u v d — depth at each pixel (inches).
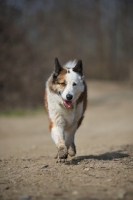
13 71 884.6
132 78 1792.6
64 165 249.3
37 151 368.8
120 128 541.0
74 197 172.7
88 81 1913.1
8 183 205.5
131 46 1998.0
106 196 172.6
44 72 983.0
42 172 229.0
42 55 1009.5
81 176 214.5
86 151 340.2
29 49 945.5
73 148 293.7
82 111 286.0
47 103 283.1
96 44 2148.1
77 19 2112.5
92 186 191.0
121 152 306.3
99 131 534.9
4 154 358.3
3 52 873.5
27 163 269.4
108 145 372.5
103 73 2108.8
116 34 2064.5
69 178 211.2
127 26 1998.0
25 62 919.7
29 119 743.1
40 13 1223.5
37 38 1107.9
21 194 181.3
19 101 890.7
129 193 175.6
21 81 905.5
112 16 2044.8
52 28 1374.3
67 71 275.0
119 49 2062.0
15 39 925.2
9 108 853.2
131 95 1173.7
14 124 666.2
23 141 475.2
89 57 2199.8
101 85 1664.6
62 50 1471.5
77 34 2128.4
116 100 1049.5
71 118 272.5
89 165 243.9
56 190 185.6
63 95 261.6
